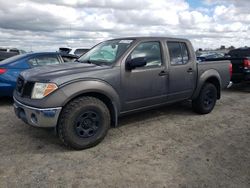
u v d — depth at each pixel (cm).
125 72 464
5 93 693
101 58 500
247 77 906
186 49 580
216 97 656
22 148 427
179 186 318
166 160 387
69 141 407
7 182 324
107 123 443
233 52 1138
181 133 503
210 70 621
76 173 349
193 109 639
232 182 327
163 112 646
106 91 438
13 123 552
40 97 398
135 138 475
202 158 394
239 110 688
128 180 332
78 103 408
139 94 489
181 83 562
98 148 430
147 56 504
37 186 317
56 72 427
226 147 436
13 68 695
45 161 382
